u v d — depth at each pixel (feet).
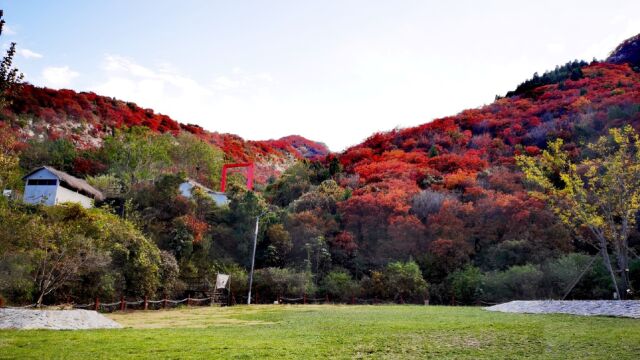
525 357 34.22
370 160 211.00
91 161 197.47
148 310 87.71
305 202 161.17
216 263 124.16
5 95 52.95
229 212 149.18
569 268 102.89
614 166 72.64
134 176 178.19
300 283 118.42
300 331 50.49
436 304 116.98
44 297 80.02
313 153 494.18
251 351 37.40
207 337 45.52
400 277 117.70
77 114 264.52
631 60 299.99
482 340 41.60
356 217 147.64
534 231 125.08
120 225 98.68
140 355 35.81
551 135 189.16
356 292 120.06
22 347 39.01
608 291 95.04
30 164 185.88
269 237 140.26
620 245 78.13
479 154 194.49
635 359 32.04
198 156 220.64
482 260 128.36
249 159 326.65
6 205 81.92
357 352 37.17
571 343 38.19
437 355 35.88
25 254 75.97
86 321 56.34
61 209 97.04
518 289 106.52
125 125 270.26
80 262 79.61
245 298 117.50
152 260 97.09
